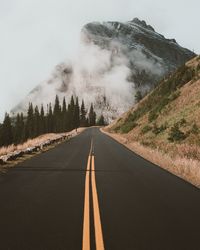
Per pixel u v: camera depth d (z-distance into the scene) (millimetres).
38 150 26516
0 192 9898
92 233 6012
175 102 46500
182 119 33312
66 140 45688
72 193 9773
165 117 43906
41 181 11906
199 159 18469
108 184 11367
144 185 11242
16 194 9602
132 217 7156
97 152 25422
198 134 27500
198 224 6668
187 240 5688
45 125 155125
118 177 13008
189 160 16391
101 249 5195
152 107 63688
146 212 7598
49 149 28391
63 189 10391
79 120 186250
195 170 13219
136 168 15914
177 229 6316
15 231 6109
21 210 7715
